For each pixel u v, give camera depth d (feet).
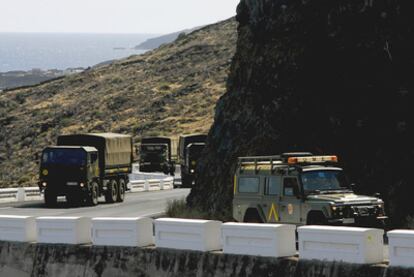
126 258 157.28
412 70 249.96
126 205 371.56
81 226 165.89
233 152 276.21
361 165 245.04
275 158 208.64
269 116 271.69
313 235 133.28
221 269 143.64
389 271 125.18
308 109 264.72
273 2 287.28
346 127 254.06
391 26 257.55
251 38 293.43
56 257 166.50
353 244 129.29
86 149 368.48
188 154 524.11
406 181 231.50
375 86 254.06
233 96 291.79
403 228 219.41
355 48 261.65
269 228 138.31
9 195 408.26
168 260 151.33
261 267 138.82
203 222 147.13
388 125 246.47
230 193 265.13
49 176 368.89
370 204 192.95
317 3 274.77
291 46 276.82
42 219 169.17
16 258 171.63
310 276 132.77
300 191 196.85
